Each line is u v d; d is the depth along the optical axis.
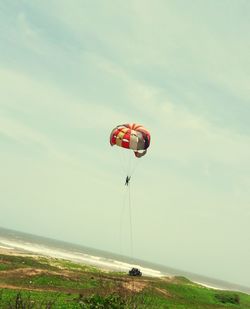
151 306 32.41
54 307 38.56
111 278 71.81
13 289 48.97
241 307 74.25
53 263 87.50
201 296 74.19
